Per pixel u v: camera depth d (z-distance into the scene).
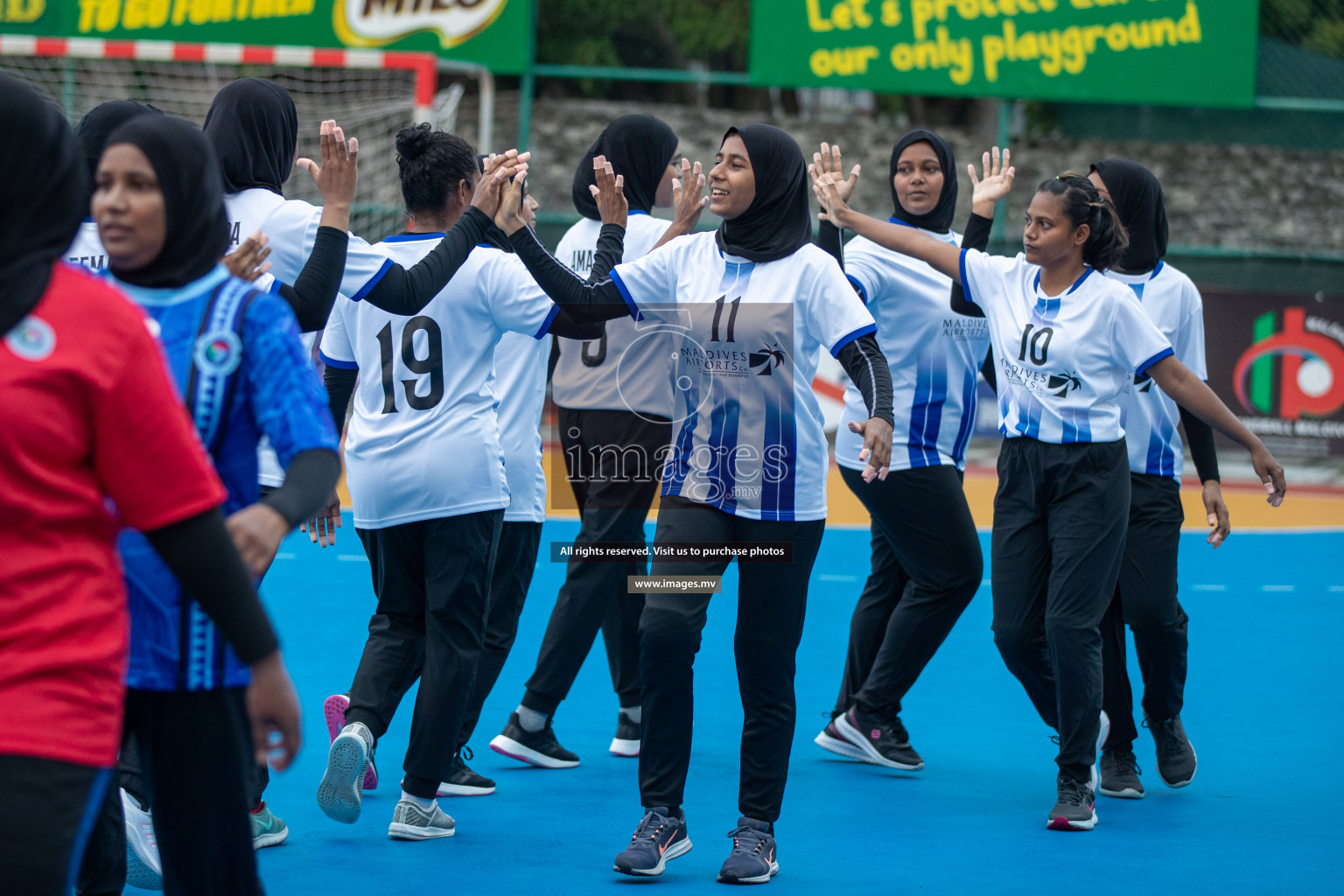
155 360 5.05
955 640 18.36
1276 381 36.06
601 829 10.65
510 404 11.90
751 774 9.63
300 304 8.70
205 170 6.12
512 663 16.41
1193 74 36.22
